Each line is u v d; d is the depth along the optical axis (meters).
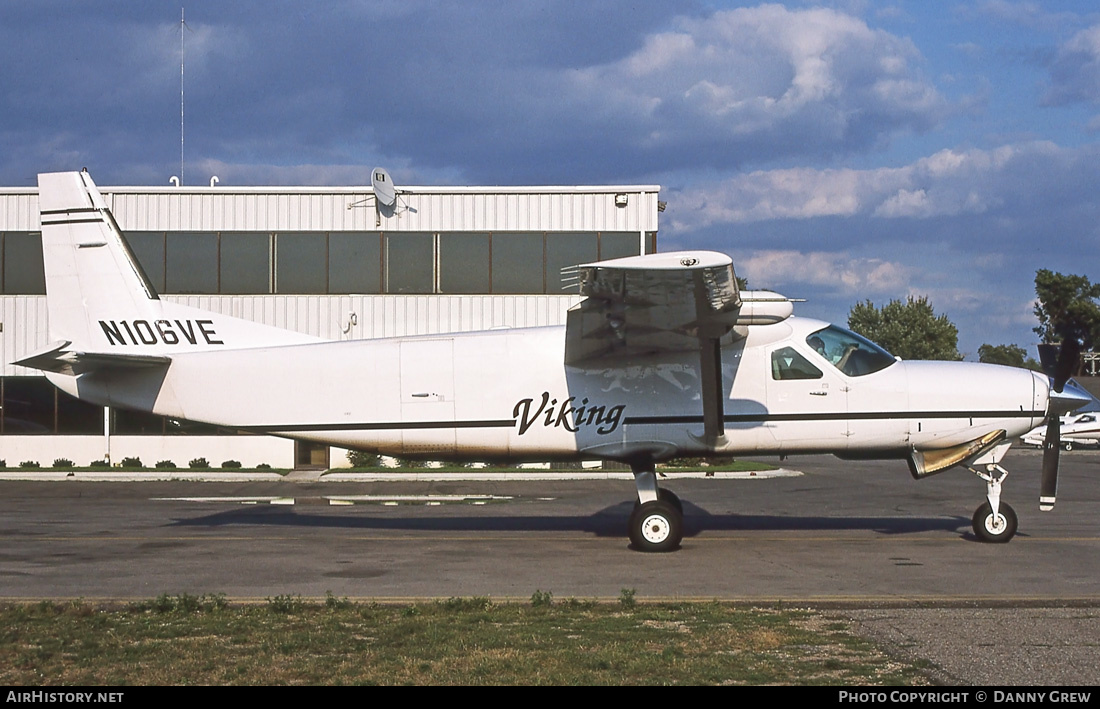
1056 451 12.73
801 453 12.73
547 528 14.20
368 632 7.45
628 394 12.45
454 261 27.14
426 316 27.08
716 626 7.57
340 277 27.12
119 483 23.75
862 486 22.14
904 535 13.20
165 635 7.36
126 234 27.03
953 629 7.46
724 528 14.12
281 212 27.16
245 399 12.92
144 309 13.43
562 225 27.16
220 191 27.14
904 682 6.08
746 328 12.38
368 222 27.14
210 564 10.81
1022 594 8.90
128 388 13.16
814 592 9.04
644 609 8.21
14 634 7.39
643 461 12.51
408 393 12.66
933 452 12.70
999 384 12.50
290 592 9.16
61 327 13.48
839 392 12.43
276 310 27.11
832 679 6.14
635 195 27.17
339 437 12.81
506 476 25.09
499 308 27.11
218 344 13.39
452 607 8.27
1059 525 14.27
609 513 16.34
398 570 10.39
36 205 27.25
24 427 27.42
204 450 27.73
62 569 10.50
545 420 12.52
